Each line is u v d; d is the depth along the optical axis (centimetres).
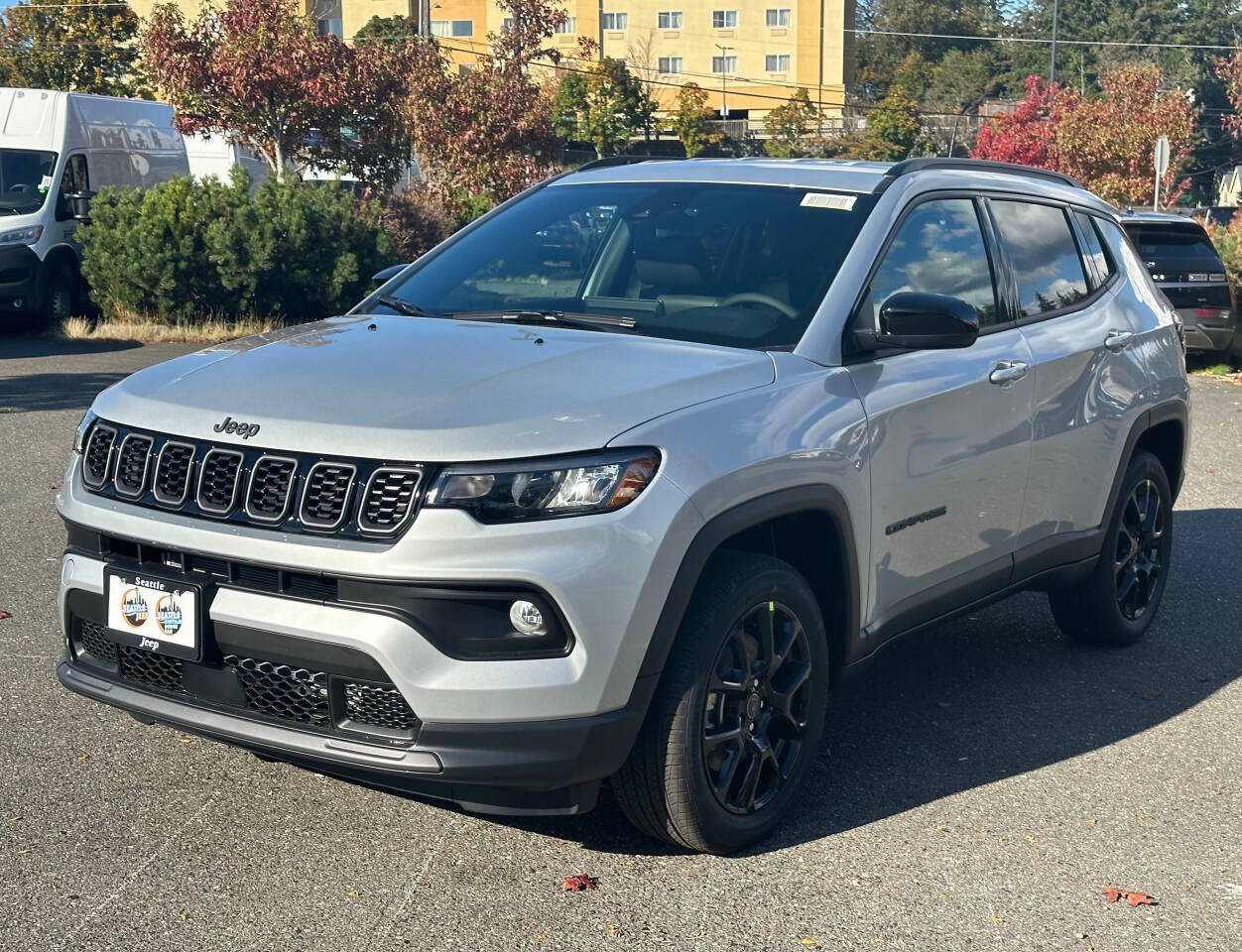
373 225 1870
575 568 342
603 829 412
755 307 440
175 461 371
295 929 347
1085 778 466
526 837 404
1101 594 591
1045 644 623
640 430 359
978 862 402
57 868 375
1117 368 573
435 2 8181
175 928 346
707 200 489
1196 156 8588
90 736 469
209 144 2373
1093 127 3784
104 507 382
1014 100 9856
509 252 497
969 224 514
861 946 351
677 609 360
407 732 348
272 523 353
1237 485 991
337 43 2362
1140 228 1703
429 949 340
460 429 347
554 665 344
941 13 12175
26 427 1074
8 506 813
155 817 409
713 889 378
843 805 438
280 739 355
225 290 1795
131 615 375
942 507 469
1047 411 523
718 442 373
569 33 8819
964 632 638
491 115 2542
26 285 1720
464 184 2569
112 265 1764
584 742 348
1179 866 404
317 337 434
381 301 490
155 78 2256
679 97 6656
